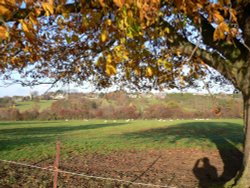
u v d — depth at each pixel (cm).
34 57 823
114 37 565
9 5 393
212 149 2497
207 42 887
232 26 687
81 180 1435
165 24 760
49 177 1458
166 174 1630
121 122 6519
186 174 1631
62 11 562
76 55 941
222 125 5153
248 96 907
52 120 7281
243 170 968
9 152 2253
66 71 1036
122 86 1093
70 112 7475
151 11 468
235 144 2736
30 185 1308
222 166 1842
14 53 780
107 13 538
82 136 3719
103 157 2147
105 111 7419
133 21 457
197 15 633
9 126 5625
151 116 7038
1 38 409
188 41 853
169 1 615
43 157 2077
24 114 7231
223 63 888
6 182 1325
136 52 650
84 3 584
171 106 6819
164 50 820
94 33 741
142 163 1945
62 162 1916
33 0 437
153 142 2984
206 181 1472
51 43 884
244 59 888
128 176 1569
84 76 1079
